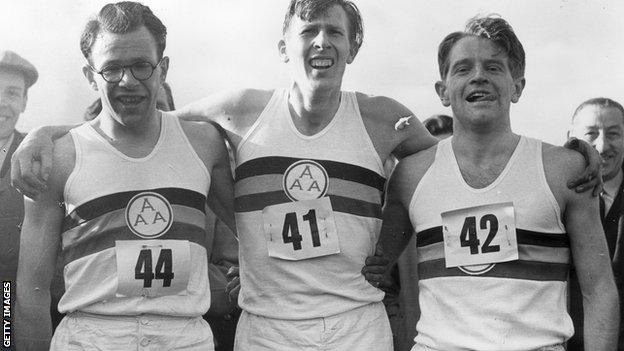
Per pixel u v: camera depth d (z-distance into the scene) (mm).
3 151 3791
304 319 3125
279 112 3244
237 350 3244
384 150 3260
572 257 3158
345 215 3174
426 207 3150
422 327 3117
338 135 3225
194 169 3143
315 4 3139
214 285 3541
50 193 3098
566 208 3088
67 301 3074
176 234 3080
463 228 3082
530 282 3029
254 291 3205
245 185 3217
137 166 3100
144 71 3078
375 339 3188
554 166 3094
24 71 3908
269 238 3166
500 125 3131
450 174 3148
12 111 3875
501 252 3037
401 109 3303
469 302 3039
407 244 3350
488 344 2986
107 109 3113
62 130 3193
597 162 3070
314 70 3143
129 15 3098
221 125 3277
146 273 3031
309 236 3146
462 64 3121
